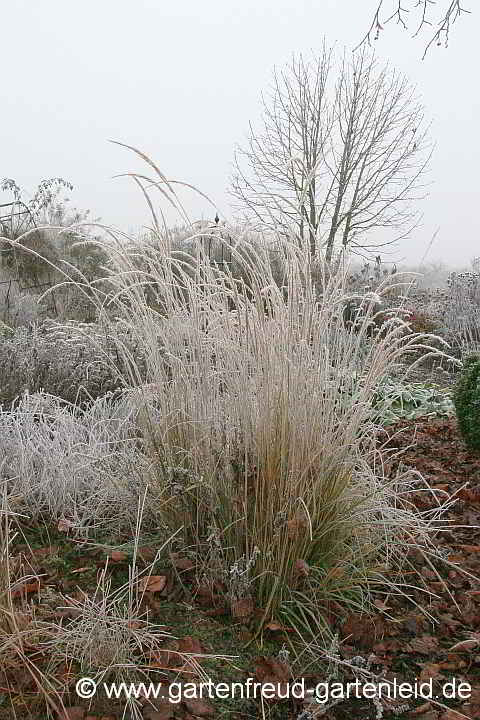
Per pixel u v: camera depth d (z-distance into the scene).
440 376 10.20
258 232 3.26
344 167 18.31
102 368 5.66
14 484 4.04
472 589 3.63
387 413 7.09
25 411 4.65
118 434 4.45
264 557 3.06
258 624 3.03
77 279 10.00
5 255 10.01
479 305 12.04
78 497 4.01
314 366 3.23
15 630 2.58
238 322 3.27
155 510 3.56
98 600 3.13
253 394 3.29
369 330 7.67
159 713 2.51
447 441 6.71
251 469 3.20
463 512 4.66
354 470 3.54
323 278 3.37
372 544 3.52
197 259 3.43
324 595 3.16
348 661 2.86
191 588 3.28
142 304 3.56
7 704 2.49
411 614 3.34
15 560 3.37
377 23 6.42
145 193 3.25
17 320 8.70
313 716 2.48
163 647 2.85
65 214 12.13
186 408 3.46
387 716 2.67
